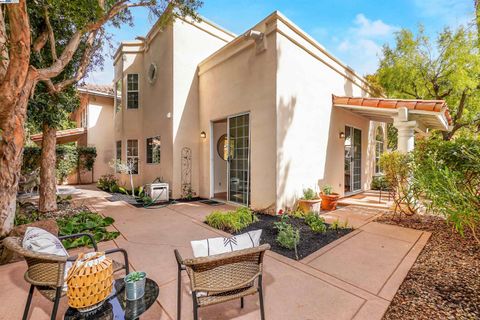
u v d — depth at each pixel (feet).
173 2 15.26
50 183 19.67
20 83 10.30
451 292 7.62
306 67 20.21
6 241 6.01
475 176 11.24
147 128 31.58
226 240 6.30
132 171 33.01
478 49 28.48
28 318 6.67
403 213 17.99
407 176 15.66
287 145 18.24
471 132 32.48
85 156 43.04
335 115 23.98
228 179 22.82
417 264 9.76
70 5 11.93
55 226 11.80
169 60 25.95
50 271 5.62
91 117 44.34
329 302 7.30
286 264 9.89
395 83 33.42
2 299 7.63
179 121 25.70
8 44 10.19
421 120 21.16
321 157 21.91
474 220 9.22
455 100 32.24
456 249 11.11
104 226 15.08
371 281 8.50
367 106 20.63
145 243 12.45
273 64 17.62
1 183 10.87
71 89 19.30
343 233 13.71
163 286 8.32
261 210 18.53
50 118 18.34
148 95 31.27
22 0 9.52
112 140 46.83
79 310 5.07
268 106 18.02
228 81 22.31
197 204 22.66
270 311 6.93
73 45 13.51
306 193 18.56
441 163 11.95
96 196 27.81
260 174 18.71
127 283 5.62
